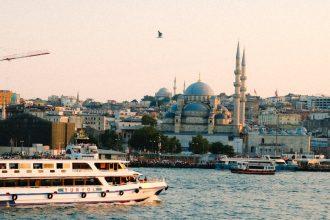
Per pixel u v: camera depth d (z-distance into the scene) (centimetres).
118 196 17312
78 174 16888
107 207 16962
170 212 16850
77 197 16850
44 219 15100
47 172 16600
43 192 16512
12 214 15575
